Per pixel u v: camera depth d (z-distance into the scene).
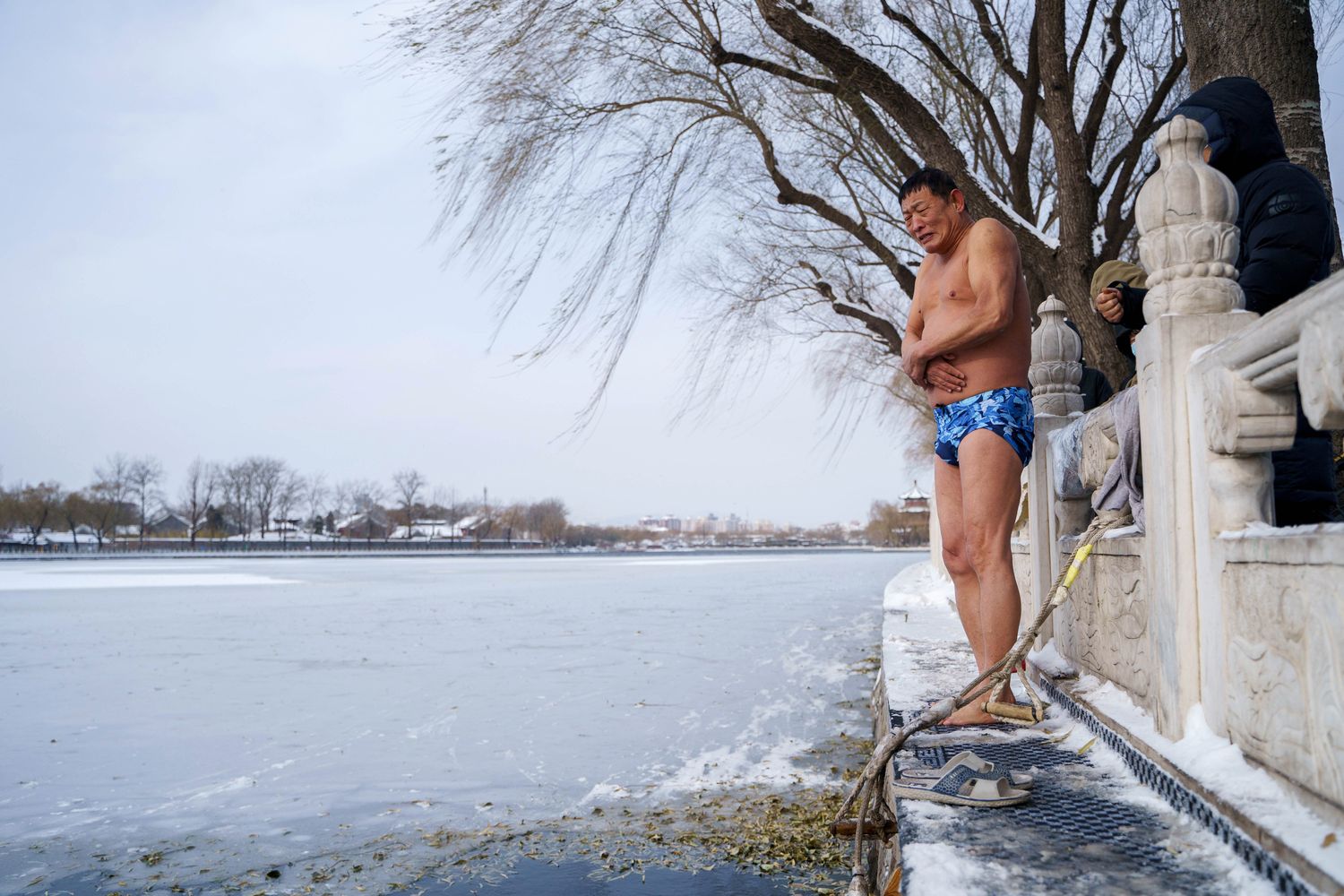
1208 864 1.95
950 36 13.23
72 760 6.62
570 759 6.48
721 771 6.03
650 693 9.05
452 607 21.12
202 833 5.02
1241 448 2.13
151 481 120.44
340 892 4.20
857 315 15.88
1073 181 9.39
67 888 4.30
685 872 4.27
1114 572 3.21
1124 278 3.87
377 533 139.12
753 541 191.25
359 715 8.15
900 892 1.89
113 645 13.62
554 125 9.39
